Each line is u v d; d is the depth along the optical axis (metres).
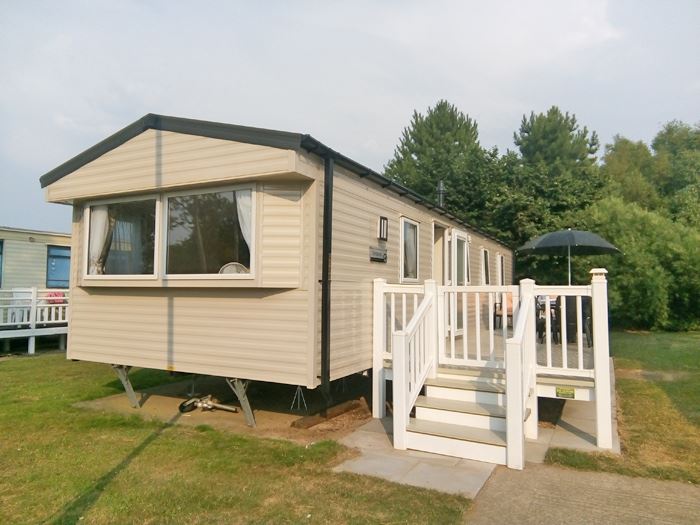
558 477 4.05
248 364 5.43
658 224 17.52
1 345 12.92
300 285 5.15
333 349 5.41
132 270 6.21
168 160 5.71
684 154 36.97
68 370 9.68
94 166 6.36
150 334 6.12
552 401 6.76
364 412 6.41
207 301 5.71
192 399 6.56
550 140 29.98
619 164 37.44
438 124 29.86
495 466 4.30
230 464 4.32
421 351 5.38
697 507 3.48
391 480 3.96
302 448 4.77
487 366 5.65
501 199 20.98
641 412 6.12
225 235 5.48
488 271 13.09
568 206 20.80
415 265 8.02
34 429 5.51
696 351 11.62
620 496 3.67
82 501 3.55
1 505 3.51
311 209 5.18
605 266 17.12
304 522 3.22
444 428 4.79
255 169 5.08
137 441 5.05
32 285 16.80
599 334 4.89
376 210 6.60
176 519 3.27
